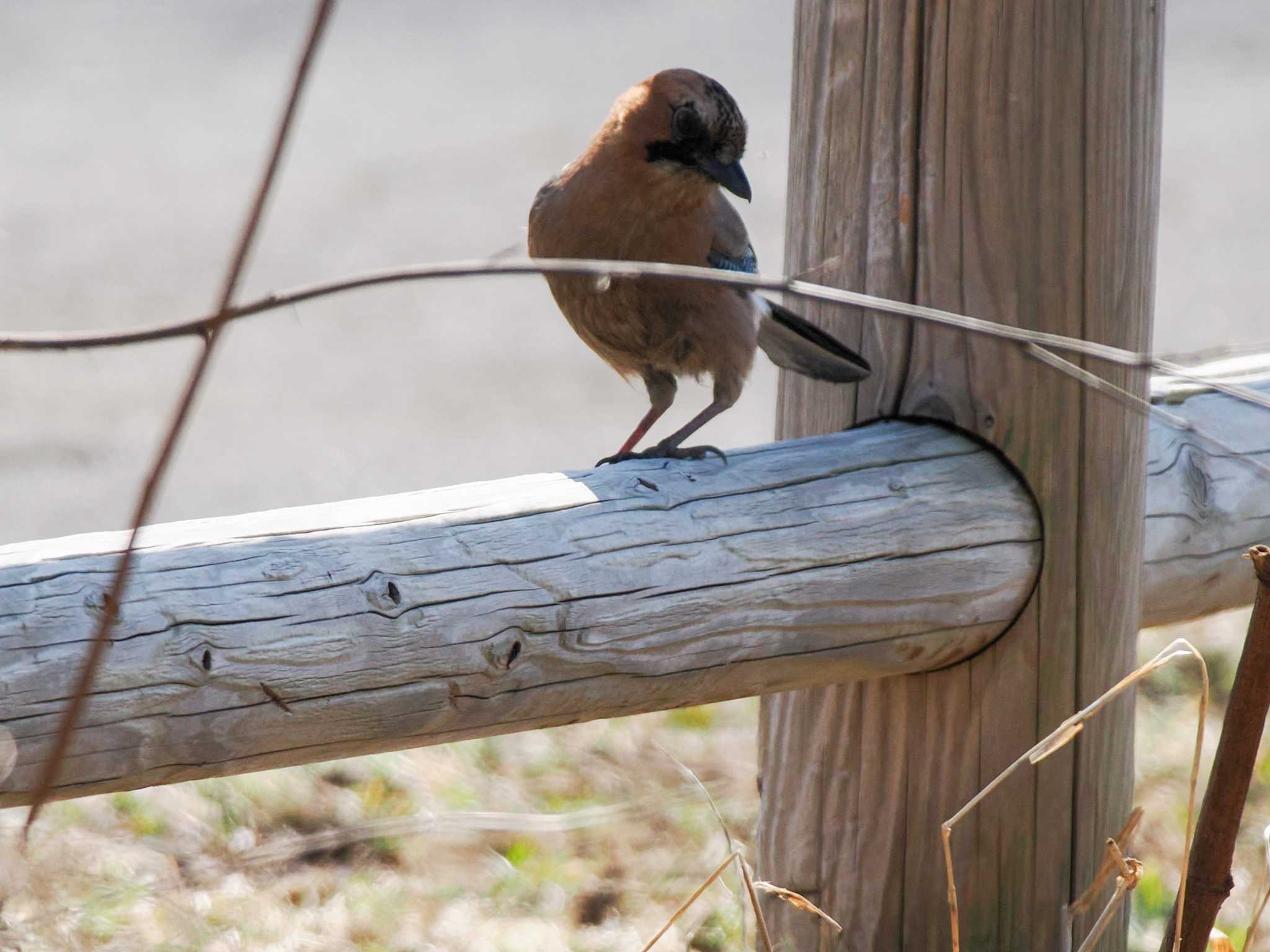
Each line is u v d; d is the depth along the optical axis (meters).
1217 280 24.12
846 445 5.89
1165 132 32.44
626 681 5.18
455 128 31.52
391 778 9.12
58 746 2.96
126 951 6.77
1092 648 6.08
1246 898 8.01
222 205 26.98
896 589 5.67
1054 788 6.11
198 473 16.97
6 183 28.17
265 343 22.12
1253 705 4.77
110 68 36.62
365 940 7.39
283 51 38.19
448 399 19.70
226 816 8.52
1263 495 6.75
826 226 6.32
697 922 7.58
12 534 15.05
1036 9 5.79
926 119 5.96
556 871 8.23
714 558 5.29
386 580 4.67
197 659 4.32
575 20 41.03
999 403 5.95
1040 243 5.90
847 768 6.39
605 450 17.83
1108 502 6.01
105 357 20.88
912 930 6.31
